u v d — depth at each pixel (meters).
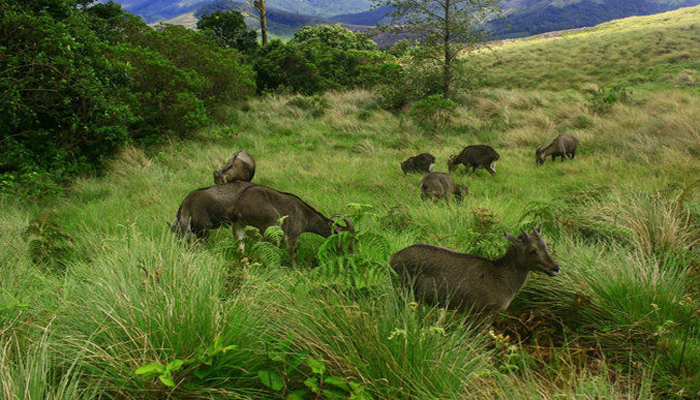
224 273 3.92
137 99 12.74
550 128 15.65
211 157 11.81
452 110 17.00
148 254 4.18
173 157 11.73
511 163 12.09
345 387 2.45
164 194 8.24
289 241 5.30
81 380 2.60
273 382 2.51
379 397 2.53
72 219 6.80
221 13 27.77
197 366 2.53
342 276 3.37
